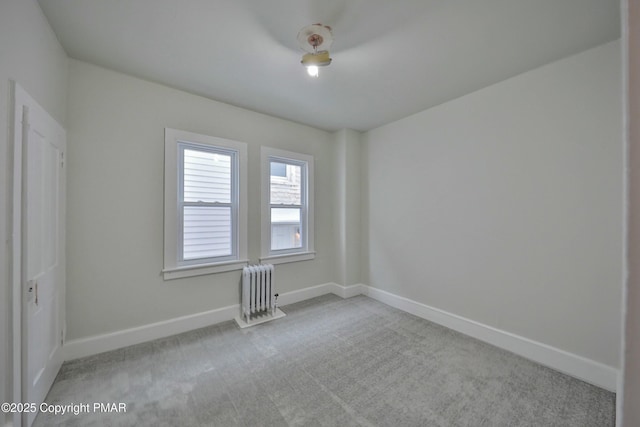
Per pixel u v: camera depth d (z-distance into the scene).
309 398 1.72
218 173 2.86
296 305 3.31
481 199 2.49
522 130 2.22
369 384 1.86
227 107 2.84
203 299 2.71
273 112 3.07
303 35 1.77
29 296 1.43
